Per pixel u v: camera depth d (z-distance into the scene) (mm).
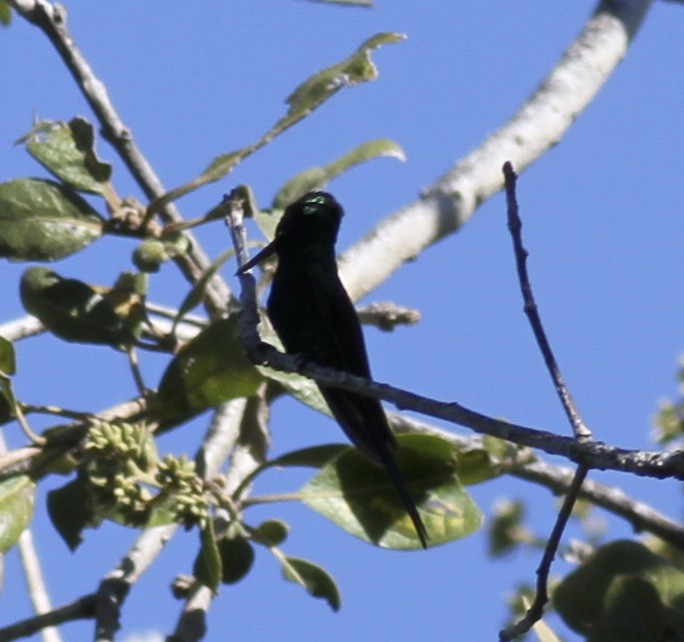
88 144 11055
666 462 6906
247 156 10969
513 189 8266
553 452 7285
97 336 10664
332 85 10914
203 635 10078
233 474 11133
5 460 9922
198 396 10359
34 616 9805
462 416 7707
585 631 10484
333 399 10430
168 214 11578
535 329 7902
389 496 10398
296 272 11508
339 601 10297
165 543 10297
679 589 10555
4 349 9930
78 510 9914
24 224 10797
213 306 11758
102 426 9648
